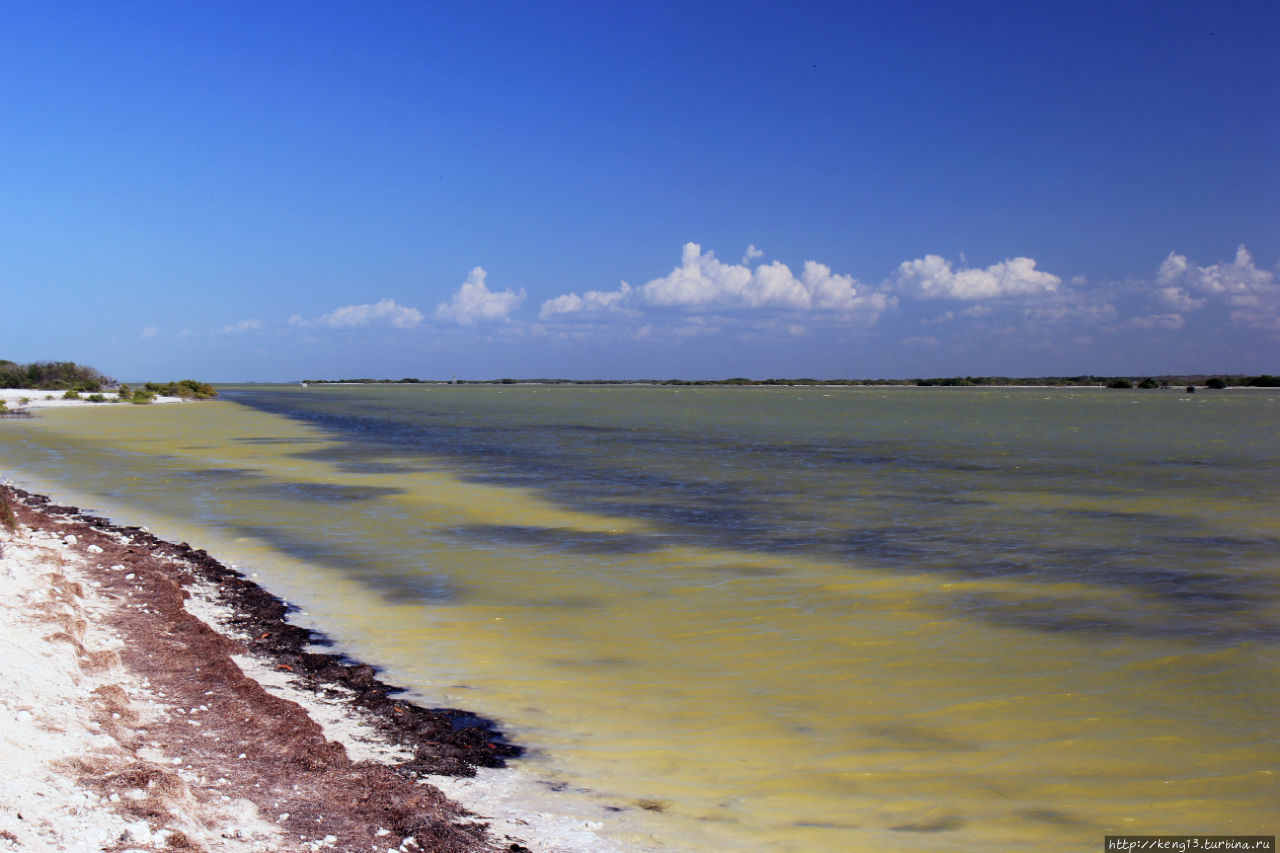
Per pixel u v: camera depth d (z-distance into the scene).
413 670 11.21
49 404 82.06
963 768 8.55
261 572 16.64
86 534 18.72
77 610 11.96
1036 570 17.23
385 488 29.02
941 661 11.76
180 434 51.53
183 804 6.44
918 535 20.95
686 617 13.84
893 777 8.34
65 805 5.94
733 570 17.19
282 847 6.29
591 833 7.07
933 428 65.56
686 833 7.16
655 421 76.44
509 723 9.52
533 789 7.90
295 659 11.45
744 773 8.38
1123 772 8.48
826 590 15.63
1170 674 11.25
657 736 9.25
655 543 19.91
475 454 42.06
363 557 18.14
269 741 8.38
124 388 102.31
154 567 15.97
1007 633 13.04
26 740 6.95
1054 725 9.61
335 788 7.48
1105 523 22.66
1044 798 7.95
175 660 10.67
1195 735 9.34
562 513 24.12
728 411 100.38
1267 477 32.75
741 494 28.06
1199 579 16.44
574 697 10.35
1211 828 7.43
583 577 16.55
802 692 10.59
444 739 8.94
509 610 14.20
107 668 9.77
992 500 26.78
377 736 8.96
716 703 10.21
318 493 27.59
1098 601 14.89
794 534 21.09
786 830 7.28
